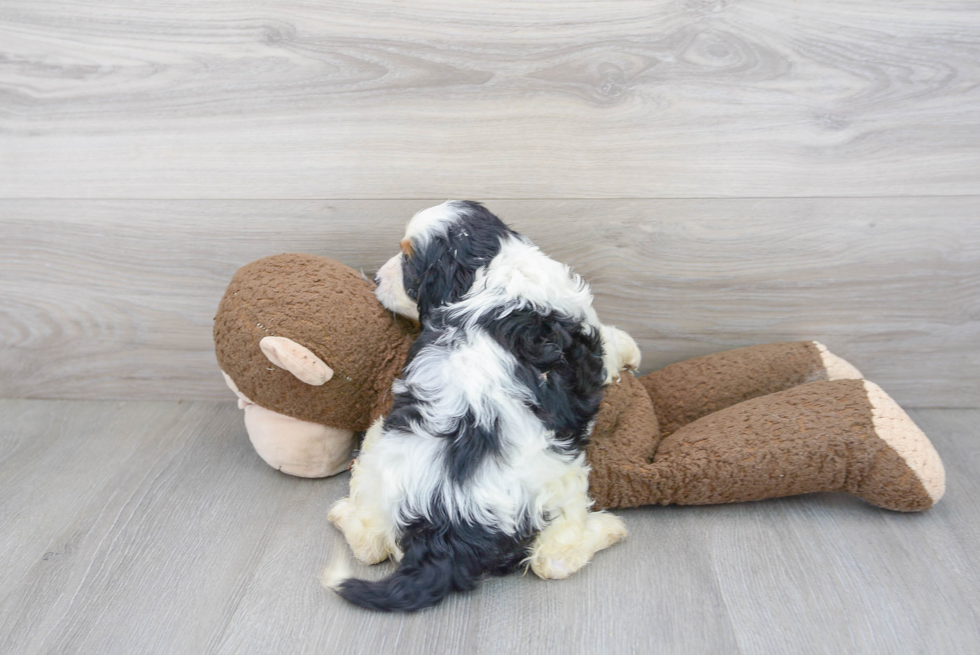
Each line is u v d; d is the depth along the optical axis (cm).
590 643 102
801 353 146
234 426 161
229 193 149
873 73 135
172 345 164
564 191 145
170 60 140
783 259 149
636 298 154
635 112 139
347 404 132
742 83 136
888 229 146
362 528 117
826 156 141
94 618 107
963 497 132
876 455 120
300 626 106
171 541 124
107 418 163
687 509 131
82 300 160
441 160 144
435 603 108
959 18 130
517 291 117
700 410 146
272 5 135
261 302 126
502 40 135
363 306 129
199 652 101
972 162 140
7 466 146
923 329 154
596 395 122
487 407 109
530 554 114
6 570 117
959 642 101
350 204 148
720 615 106
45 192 150
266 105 142
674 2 131
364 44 137
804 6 131
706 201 145
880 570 115
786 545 121
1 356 167
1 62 141
